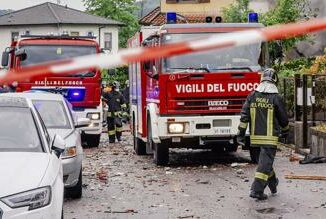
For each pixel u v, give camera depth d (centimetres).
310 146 1571
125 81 3416
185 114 1412
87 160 1638
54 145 719
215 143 1441
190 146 1455
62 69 249
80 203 987
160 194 1061
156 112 1438
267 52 1434
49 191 571
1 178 563
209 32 1398
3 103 749
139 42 1681
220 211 904
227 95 1413
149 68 1476
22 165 597
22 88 1945
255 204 954
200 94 1412
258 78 1417
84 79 2002
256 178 987
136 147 1766
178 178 1255
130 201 1000
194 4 4431
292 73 2158
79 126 1152
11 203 542
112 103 2275
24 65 1920
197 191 1086
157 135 1421
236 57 1423
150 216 878
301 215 868
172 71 1406
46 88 1961
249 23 1437
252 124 1002
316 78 1716
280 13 2600
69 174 977
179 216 873
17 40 2016
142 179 1246
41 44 1941
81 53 1955
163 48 249
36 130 712
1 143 682
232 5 2866
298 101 1650
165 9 4469
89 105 2008
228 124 1416
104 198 1030
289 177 1206
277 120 1005
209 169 1391
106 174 1327
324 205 938
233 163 1470
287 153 1648
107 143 2256
